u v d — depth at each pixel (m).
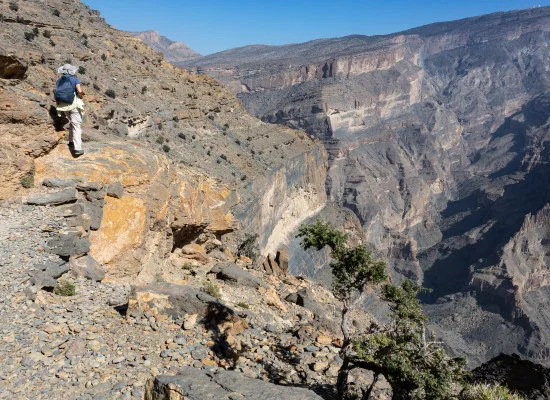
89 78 87.88
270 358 15.70
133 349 13.20
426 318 13.76
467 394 12.90
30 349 11.92
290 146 174.50
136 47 134.12
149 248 21.75
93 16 129.38
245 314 19.44
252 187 120.56
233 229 30.73
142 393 11.27
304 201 187.62
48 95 20.94
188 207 25.58
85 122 25.77
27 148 18.16
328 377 15.26
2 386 10.55
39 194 17.66
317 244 15.30
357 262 14.60
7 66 18.52
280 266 32.94
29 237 15.86
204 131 123.81
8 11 82.38
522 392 15.17
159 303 15.72
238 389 8.70
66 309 14.26
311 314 23.95
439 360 11.70
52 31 90.62
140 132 89.94
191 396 8.41
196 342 14.41
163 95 116.88
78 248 17.03
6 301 13.23
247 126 164.12
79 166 19.47
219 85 162.25
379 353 12.58
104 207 19.31
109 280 17.88
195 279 23.19
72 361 11.86
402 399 11.62
